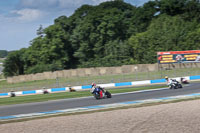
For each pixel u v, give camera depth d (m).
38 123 13.62
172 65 54.88
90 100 22.59
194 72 45.75
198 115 13.16
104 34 76.62
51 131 11.63
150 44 68.81
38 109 19.25
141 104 17.70
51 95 35.88
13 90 52.16
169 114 13.77
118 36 78.88
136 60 70.25
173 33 67.81
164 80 41.56
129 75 51.78
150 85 39.00
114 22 75.56
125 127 11.54
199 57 50.19
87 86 44.59
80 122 13.16
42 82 60.41
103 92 23.22
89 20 77.38
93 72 61.28
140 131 10.74
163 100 18.83
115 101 20.34
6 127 13.17
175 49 66.06
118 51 71.69
